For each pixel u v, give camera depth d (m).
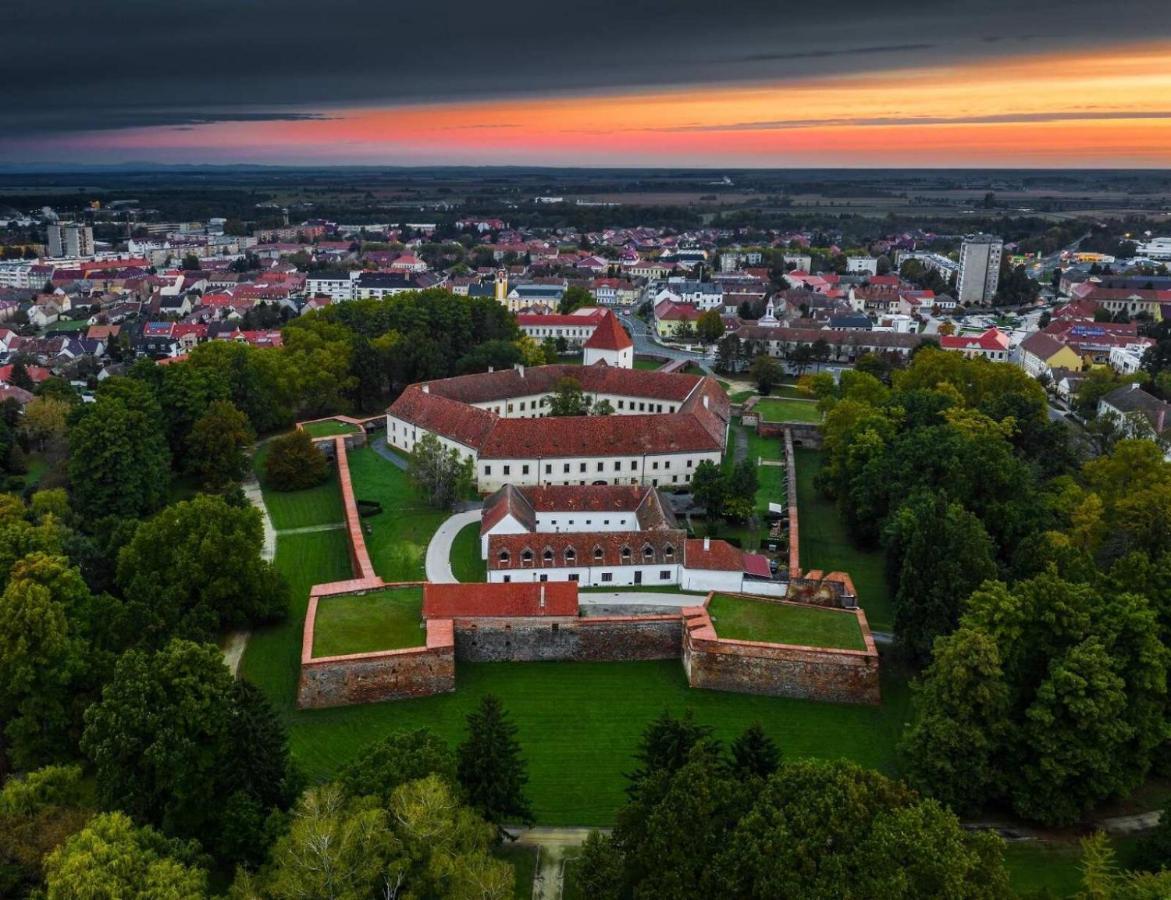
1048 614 84.38
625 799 85.00
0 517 115.69
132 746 71.62
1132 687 83.00
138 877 58.47
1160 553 104.56
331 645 101.25
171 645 79.75
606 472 151.62
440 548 128.50
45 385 199.75
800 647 101.50
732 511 135.50
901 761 86.69
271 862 65.25
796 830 59.62
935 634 100.00
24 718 86.38
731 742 93.25
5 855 63.28
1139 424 169.38
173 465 163.62
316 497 152.88
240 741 73.31
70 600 93.81
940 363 182.50
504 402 184.50
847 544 137.38
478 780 74.94
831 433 159.50
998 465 123.75
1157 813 83.12
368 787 67.88
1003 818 82.94
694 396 173.25
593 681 104.50
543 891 72.50
